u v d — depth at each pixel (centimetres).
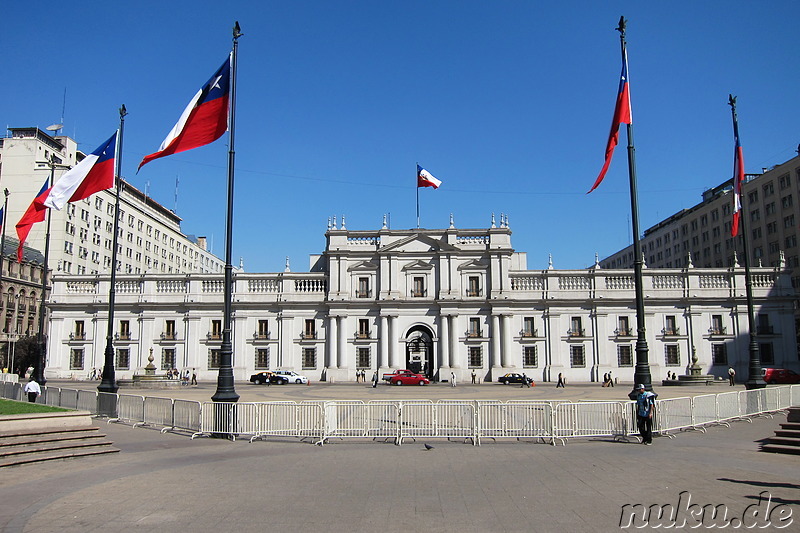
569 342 6912
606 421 2081
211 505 1189
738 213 3481
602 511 1134
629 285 6994
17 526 1048
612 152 2512
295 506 1179
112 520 1085
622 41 2458
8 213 8538
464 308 7038
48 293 8650
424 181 7175
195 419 2173
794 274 8000
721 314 6888
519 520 1077
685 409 2298
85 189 3138
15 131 8969
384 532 1008
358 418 2083
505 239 7144
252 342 7031
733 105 3491
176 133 2339
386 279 7100
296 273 7156
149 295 7069
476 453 1823
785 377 5928
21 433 1714
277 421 2086
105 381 3027
